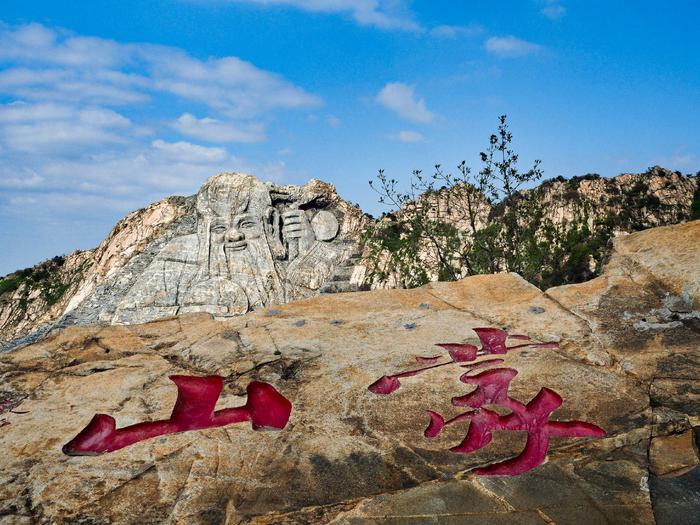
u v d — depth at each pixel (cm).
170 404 430
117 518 319
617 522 304
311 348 523
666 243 614
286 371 481
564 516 310
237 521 315
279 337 550
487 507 319
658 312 539
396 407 419
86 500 331
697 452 357
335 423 403
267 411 419
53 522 317
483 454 367
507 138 1641
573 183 2367
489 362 479
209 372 485
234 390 449
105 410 424
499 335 528
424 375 461
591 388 436
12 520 318
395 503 324
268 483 343
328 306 625
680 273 567
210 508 324
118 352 527
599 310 554
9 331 2517
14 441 387
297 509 323
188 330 573
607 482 335
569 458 359
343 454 369
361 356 502
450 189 1805
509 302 600
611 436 379
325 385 453
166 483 344
